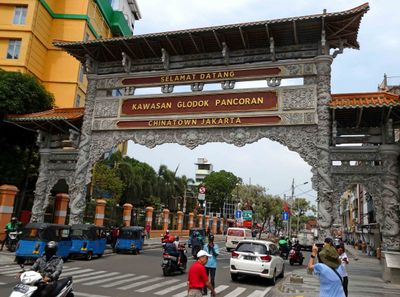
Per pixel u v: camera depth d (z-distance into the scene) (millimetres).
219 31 15445
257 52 16109
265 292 11055
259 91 15469
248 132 15312
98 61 18812
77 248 17062
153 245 28797
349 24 13961
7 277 11078
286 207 43812
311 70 14992
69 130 18281
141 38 16609
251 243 13234
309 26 14555
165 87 17141
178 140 16250
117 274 12992
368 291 10578
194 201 61969
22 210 23312
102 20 39656
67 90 33562
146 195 46000
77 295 8891
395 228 13031
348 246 48656
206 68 16516
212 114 15859
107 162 38125
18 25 31203
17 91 21188
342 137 14609
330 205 13734
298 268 19359
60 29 34500
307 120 14547
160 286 10992
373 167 13797
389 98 13891
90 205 25953
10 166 22234
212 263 10750
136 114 17172
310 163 14289
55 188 26766
